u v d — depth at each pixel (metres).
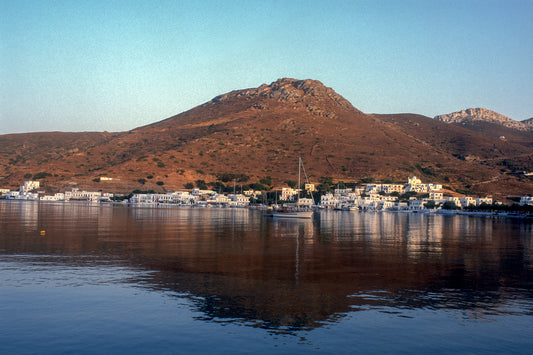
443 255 53.97
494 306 31.19
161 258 48.41
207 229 84.81
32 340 24.09
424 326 27.05
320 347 23.80
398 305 31.14
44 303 30.31
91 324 26.52
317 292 34.25
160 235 71.75
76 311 28.77
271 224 103.38
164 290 34.16
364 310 29.91
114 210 162.12
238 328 26.27
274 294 33.47
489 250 59.53
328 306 30.64
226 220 115.12
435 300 32.53
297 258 49.81
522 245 65.94
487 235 82.81
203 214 146.88
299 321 27.61
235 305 30.56
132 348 23.28
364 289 35.44
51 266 42.69
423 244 65.50
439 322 27.78
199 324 26.80
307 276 39.97
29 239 62.91
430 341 24.81
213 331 25.73
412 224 114.38
